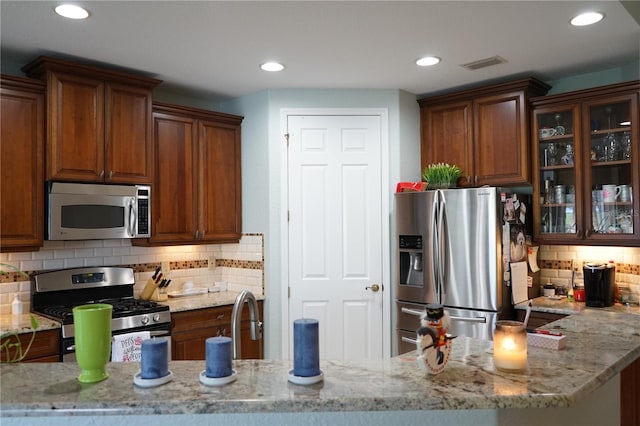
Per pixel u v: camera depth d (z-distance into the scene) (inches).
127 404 49.9
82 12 99.9
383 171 158.4
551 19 105.7
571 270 148.5
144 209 139.4
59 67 123.9
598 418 76.2
